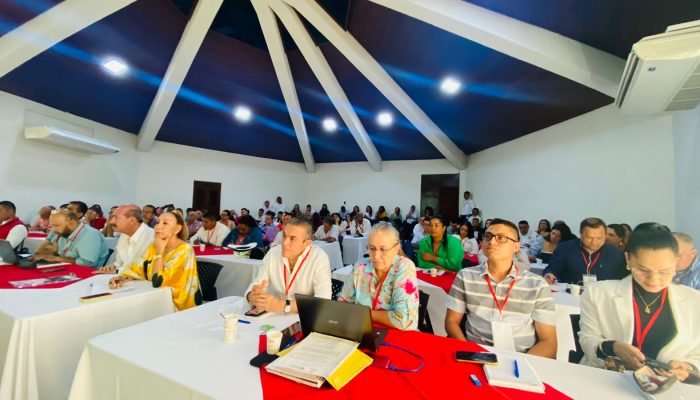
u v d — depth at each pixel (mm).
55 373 1543
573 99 4969
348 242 6648
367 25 5688
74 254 2904
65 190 6691
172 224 2234
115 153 7902
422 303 2062
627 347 1194
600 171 4797
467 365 1132
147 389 1049
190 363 1092
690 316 1215
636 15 3117
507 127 6785
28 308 1591
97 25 5203
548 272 2883
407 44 5652
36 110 6074
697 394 942
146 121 7734
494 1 3887
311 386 973
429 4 3982
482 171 8633
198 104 8016
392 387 976
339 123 9055
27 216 5977
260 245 4398
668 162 3812
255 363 1090
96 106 6902
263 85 7883
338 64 7012
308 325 1293
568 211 5461
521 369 1079
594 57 3771
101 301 1737
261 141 10234
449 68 5742
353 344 1203
